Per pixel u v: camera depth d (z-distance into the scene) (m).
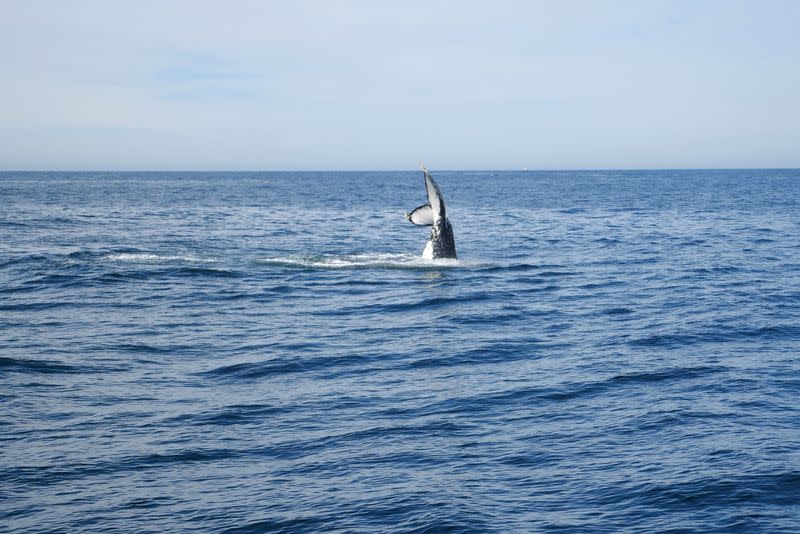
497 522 8.02
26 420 11.20
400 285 24.44
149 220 54.34
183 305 21.00
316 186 166.75
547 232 45.69
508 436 10.69
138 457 9.84
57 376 13.64
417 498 8.60
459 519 8.05
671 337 17.17
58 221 51.44
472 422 11.30
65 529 7.82
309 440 10.52
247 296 22.45
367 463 9.68
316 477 9.23
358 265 28.36
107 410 11.75
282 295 22.66
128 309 20.31
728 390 12.81
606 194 110.12
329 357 15.40
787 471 9.23
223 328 18.19
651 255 33.66
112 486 8.93
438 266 28.55
